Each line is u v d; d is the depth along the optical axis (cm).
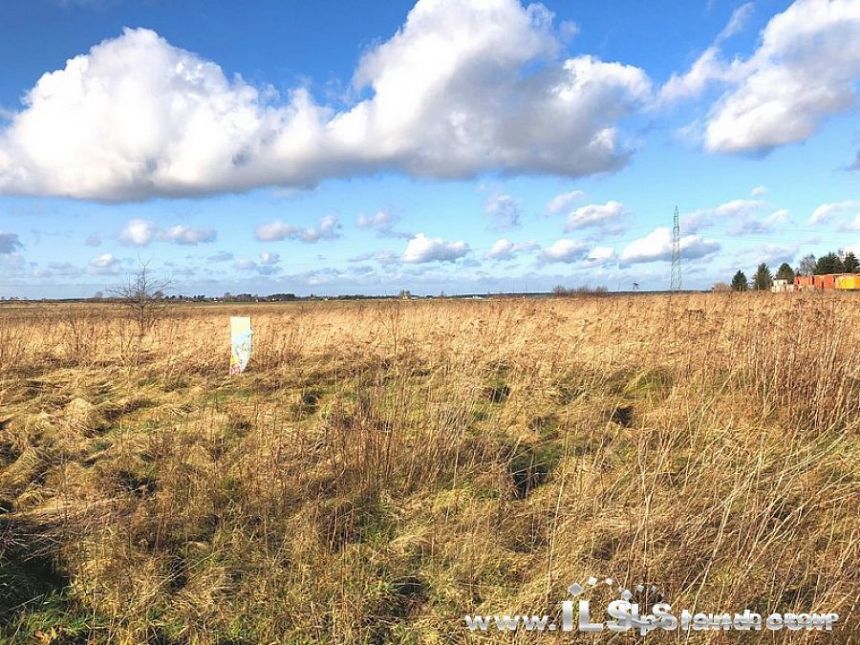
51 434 627
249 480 461
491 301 1830
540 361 806
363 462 481
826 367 576
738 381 642
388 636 317
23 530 405
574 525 388
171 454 530
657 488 405
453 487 466
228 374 902
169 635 319
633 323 1123
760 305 1012
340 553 384
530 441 554
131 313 1458
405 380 658
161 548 393
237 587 355
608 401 642
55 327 1391
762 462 421
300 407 674
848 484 400
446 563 375
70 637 314
